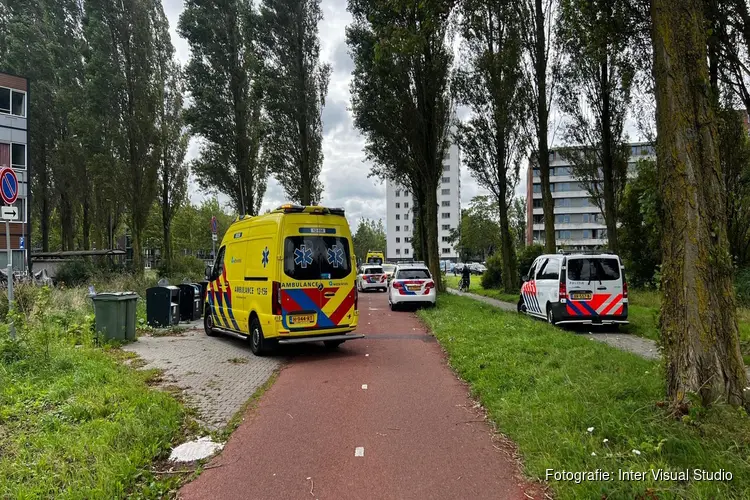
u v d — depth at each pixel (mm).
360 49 23094
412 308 18500
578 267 12281
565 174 86812
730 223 16859
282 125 25359
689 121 4613
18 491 3625
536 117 19188
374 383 7148
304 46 25406
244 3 26281
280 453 4578
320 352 9711
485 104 23203
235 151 27156
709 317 4441
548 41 18172
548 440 4402
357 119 25031
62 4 35375
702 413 4211
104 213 41500
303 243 9328
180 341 11102
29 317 9609
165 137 30625
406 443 4773
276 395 6531
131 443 4590
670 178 4688
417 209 38781
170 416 5363
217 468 4285
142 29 27828
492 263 32688
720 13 10523
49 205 39656
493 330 10891
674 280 4652
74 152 35219
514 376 6715
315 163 26156
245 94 27281
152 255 58719
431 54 22641
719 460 3631
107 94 27016
